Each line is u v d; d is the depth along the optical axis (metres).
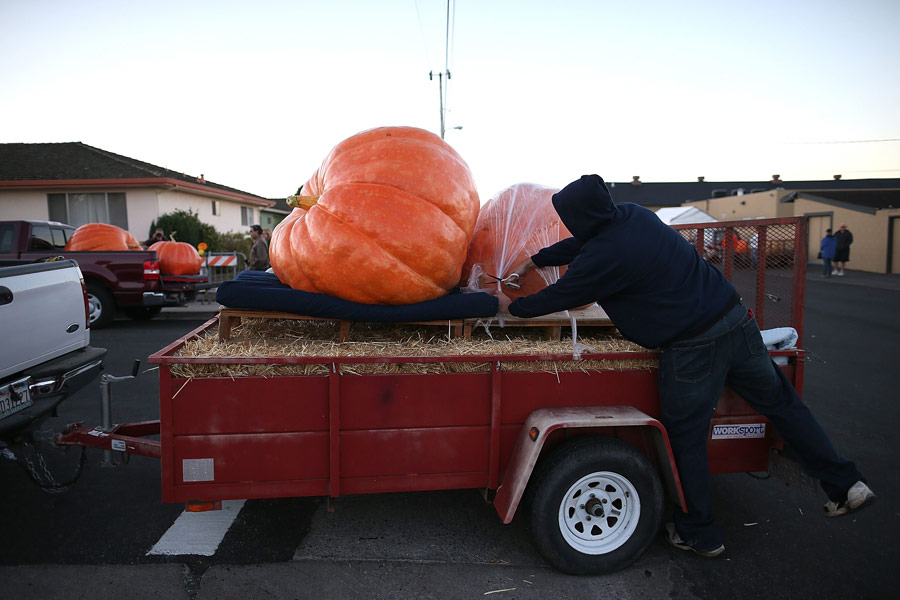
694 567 3.01
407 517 3.48
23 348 3.53
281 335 3.23
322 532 3.30
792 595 2.79
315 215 2.90
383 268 2.81
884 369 7.09
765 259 3.69
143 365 6.93
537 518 2.77
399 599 2.70
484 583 2.83
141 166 22.34
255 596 2.71
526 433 2.78
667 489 3.02
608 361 2.92
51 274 3.80
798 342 3.39
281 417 2.70
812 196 29.50
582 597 2.74
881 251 24.11
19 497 3.72
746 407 3.11
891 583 2.89
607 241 2.67
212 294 13.19
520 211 3.53
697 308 2.74
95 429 3.38
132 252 9.35
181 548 3.12
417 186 2.93
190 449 2.68
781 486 4.02
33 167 20.09
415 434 2.80
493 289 3.41
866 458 4.40
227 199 24.27
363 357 2.66
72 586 2.77
